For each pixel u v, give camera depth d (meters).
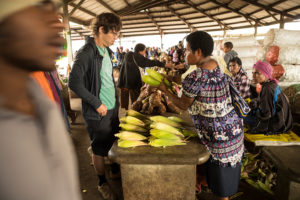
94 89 1.89
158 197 1.69
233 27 16.31
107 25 1.80
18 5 0.41
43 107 0.55
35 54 0.45
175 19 16.52
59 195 0.49
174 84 2.08
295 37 4.60
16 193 0.42
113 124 2.15
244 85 3.56
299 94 3.86
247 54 7.17
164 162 1.50
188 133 1.83
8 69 0.45
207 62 1.53
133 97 3.92
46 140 0.50
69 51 8.39
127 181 1.67
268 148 2.42
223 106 1.53
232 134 1.56
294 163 2.06
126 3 12.40
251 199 2.26
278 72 4.58
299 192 1.98
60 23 0.51
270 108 2.69
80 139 3.75
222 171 1.63
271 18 12.75
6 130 0.41
